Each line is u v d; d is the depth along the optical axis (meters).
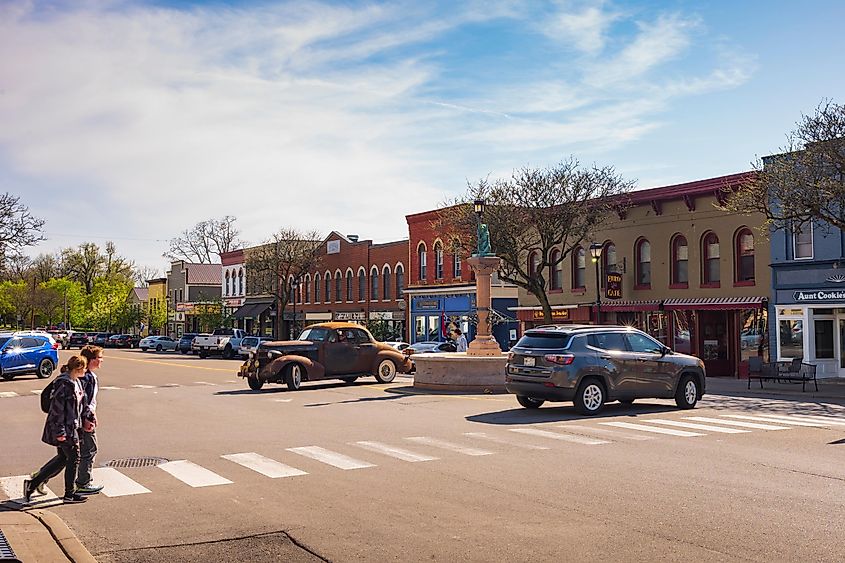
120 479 10.72
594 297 38.53
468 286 49.41
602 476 10.73
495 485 10.16
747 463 11.74
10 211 42.66
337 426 16.22
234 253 81.56
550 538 7.69
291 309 70.25
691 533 7.84
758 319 31.98
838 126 24.02
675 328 35.00
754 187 26.30
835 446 13.44
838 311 30.70
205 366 43.44
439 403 20.84
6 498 9.64
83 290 118.38
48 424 9.27
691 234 34.34
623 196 36.34
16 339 32.81
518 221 35.50
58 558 6.98
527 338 18.80
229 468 11.51
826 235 29.45
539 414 18.19
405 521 8.37
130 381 31.02
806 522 8.27
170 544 7.64
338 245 63.69
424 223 53.50
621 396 18.58
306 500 9.39
